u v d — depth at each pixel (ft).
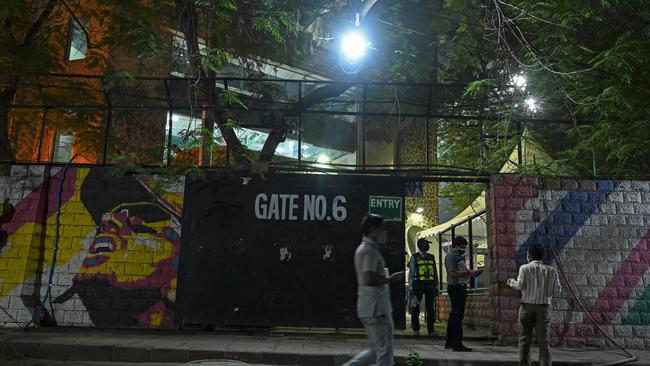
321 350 24.84
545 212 31.58
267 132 52.03
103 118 47.70
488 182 32.58
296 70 59.16
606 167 37.37
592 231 31.42
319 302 31.09
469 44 46.50
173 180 31.42
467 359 23.81
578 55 33.47
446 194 57.82
